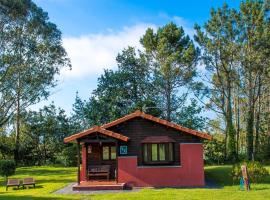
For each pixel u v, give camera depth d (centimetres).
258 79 4750
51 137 5394
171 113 5075
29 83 4906
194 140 2730
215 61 4731
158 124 2752
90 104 4953
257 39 4366
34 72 4947
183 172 2695
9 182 2794
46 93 5062
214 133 5784
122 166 2722
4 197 2255
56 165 5116
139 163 2722
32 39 4875
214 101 5009
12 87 4872
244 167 2356
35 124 5391
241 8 4503
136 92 5134
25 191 2620
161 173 2702
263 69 4506
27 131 5419
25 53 4894
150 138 2733
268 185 2495
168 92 5059
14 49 4794
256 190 2267
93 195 2283
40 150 5419
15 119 5281
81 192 2453
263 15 4438
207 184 2714
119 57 5269
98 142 2728
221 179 2925
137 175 2705
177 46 5106
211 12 4631
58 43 5100
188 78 4934
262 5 4478
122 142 2747
